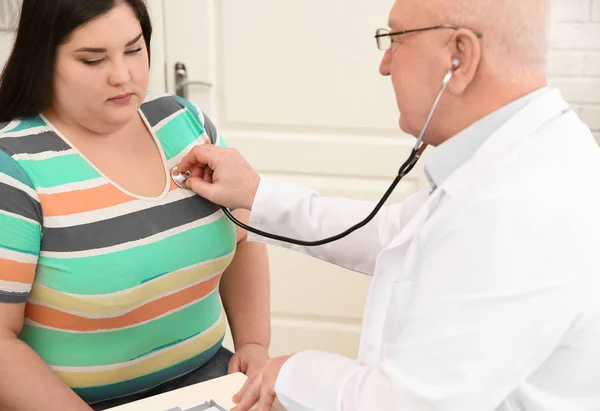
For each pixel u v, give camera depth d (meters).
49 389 1.14
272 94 2.35
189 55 2.34
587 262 0.85
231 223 1.36
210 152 1.30
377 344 1.02
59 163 1.16
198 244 1.27
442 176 1.01
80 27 1.08
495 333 0.85
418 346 0.88
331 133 2.37
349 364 0.98
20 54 1.13
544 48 0.94
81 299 1.17
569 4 2.24
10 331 1.14
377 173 2.38
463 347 0.85
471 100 0.95
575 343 0.89
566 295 0.85
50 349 1.22
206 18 2.30
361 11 2.24
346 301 2.51
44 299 1.18
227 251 1.33
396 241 1.01
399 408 0.88
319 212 1.33
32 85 1.14
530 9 0.91
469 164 0.94
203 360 1.39
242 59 2.33
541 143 0.92
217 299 1.40
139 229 1.20
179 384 1.35
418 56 0.95
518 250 0.85
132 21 1.13
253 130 2.40
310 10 2.26
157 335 1.27
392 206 1.31
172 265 1.23
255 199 1.32
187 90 2.38
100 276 1.16
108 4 1.09
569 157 0.92
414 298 0.91
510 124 0.94
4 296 1.12
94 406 1.28
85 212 1.16
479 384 0.85
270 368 1.05
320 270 2.48
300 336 2.57
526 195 0.87
